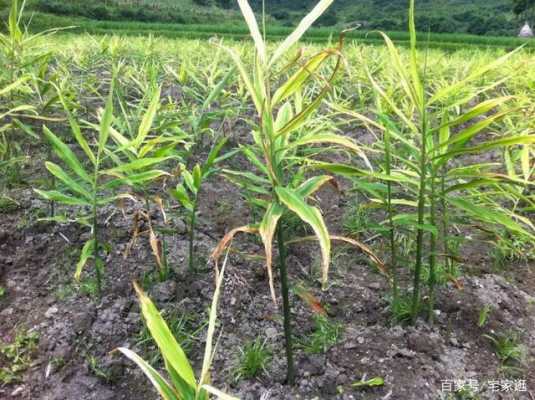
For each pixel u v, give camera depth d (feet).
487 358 5.51
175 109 10.04
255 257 4.99
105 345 5.52
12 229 7.08
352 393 4.99
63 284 6.32
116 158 5.61
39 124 9.99
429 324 5.81
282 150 4.22
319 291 6.42
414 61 4.31
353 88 12.51
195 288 6.25
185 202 5.80
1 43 8.32
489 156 10.61
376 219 7.99
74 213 7.44
